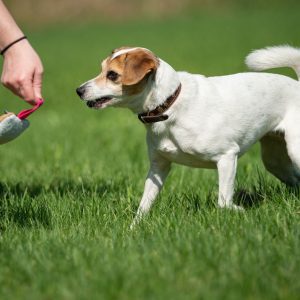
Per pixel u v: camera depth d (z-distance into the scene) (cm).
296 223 806
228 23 6119
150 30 6150
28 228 866
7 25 792
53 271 671
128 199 1002
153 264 677
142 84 889
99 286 623
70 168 1380
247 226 797
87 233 834
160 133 899
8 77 795
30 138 1969
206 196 1012
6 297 625
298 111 983
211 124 895
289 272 643
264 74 983
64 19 8344
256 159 1459
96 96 913
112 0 8469
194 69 3284
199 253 697
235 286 614
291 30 4825
